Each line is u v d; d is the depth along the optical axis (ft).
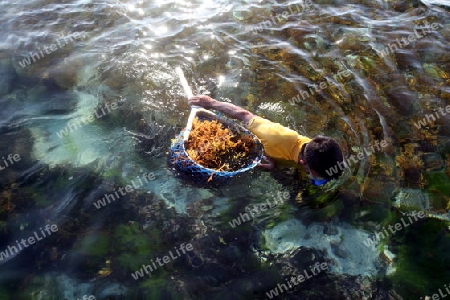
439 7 25.26
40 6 24.68
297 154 14.98
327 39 22.74
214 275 13.17
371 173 16.16
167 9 24.58
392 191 15.60
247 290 12.84
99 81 19.88
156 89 19.36
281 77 20.25
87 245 13.82
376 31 23.35
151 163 16.26
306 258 13.70
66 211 14.78
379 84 20.11
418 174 16.20
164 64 20.74
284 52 21.81
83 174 15.94
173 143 15.89
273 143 15.37
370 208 15.06
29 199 15.12
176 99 18.88
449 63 21.31
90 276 13.05
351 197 15.35
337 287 13.03
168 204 14.99
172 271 13.23
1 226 14.26
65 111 18.48
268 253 13.80
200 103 16.87
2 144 16.99
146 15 24.08
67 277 13.02
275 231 14.37
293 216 14.79
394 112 18.67
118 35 22.62
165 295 12.62
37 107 18.67
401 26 23.76
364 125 18.04
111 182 15.66
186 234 14.19
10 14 24.00
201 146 15.56
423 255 13.89
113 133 17.46
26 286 12.76
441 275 13.39
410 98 19.38
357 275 13.38
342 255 13.83
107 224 14.43
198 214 14.74
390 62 21.35
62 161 16.40
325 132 17.58
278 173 15.70
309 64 21.11
